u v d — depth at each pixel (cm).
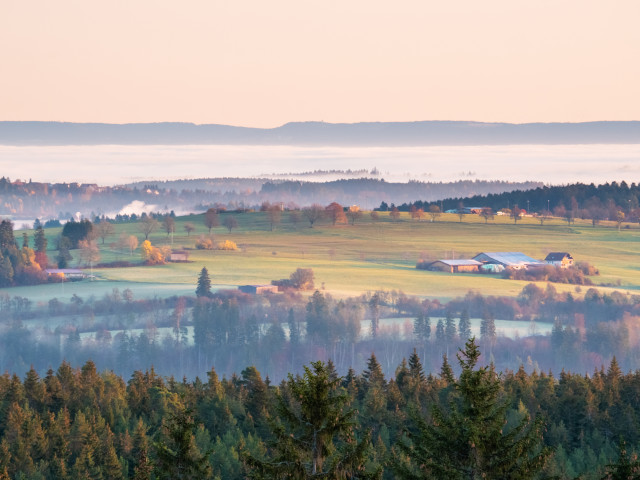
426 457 16825
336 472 15888
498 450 16538
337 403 16388
